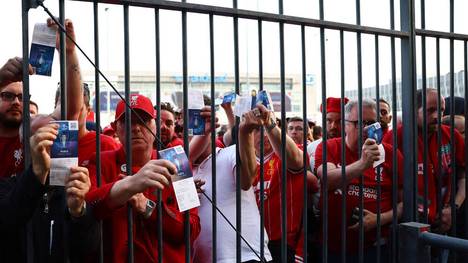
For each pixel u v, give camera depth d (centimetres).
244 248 269
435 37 282
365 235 300
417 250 241
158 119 203
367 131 262
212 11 212
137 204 204
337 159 304
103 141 279
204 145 278
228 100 276
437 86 283
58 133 174
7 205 176
